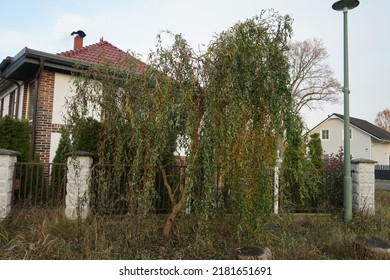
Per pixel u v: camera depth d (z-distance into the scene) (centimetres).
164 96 356
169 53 378
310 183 432
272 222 421
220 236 407
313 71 2480
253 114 370
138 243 372
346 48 595
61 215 464
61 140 597
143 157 377
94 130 522
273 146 374
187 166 362
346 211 562
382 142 2825
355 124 2848
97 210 441
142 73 393
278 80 370
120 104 418
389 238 478
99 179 437
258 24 373
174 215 432
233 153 351
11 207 497
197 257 356
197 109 365
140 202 371
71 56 870
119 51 947
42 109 789
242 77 364
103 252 340
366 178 612
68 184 486
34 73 839
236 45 354
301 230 505
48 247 339
